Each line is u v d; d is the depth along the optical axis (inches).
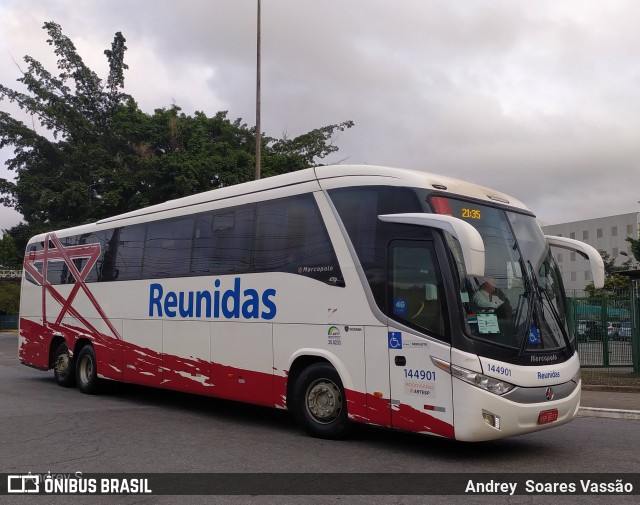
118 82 1344.7
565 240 334.0
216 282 382.3
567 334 302.0
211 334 381.4
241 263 367.2
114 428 350.3
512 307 282.4
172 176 1149.7
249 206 369.1
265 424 366.9
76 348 522.3
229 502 215.9
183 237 415.2
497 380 262.5
